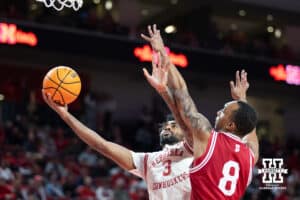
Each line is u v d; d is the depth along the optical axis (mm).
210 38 32875
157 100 29516
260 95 34688
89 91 31266
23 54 28406
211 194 5117
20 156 21391
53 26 27203
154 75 5410
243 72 6449
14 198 17141
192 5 33594
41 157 21734
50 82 5629
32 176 19672
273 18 35375
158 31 5699
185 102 5273
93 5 33281
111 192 19797
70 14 29547
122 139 30375
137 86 32906
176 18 34812
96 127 27047
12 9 27516
